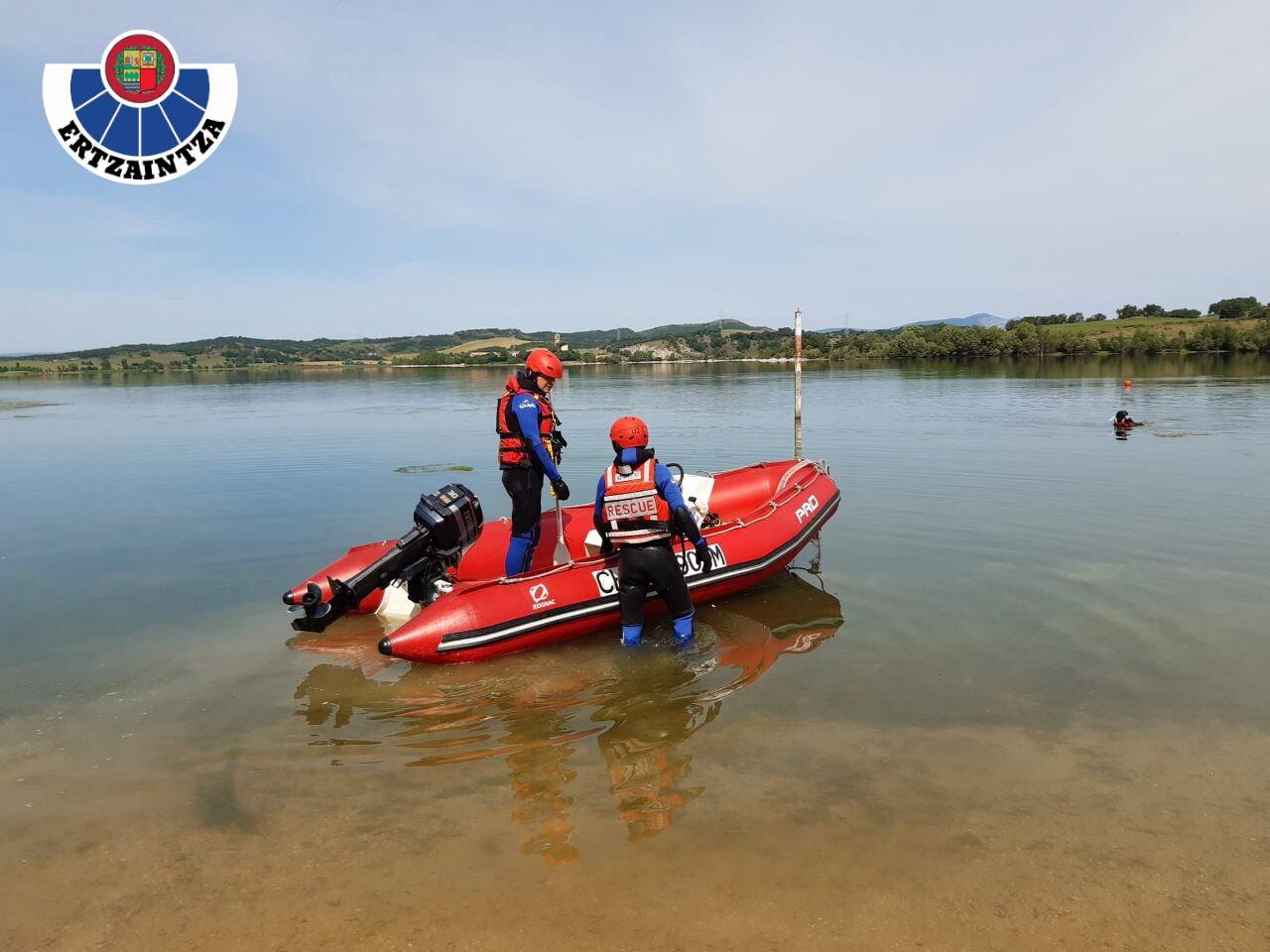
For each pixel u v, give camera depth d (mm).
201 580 6129
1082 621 4926
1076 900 2381
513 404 5246
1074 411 19734
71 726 3691
